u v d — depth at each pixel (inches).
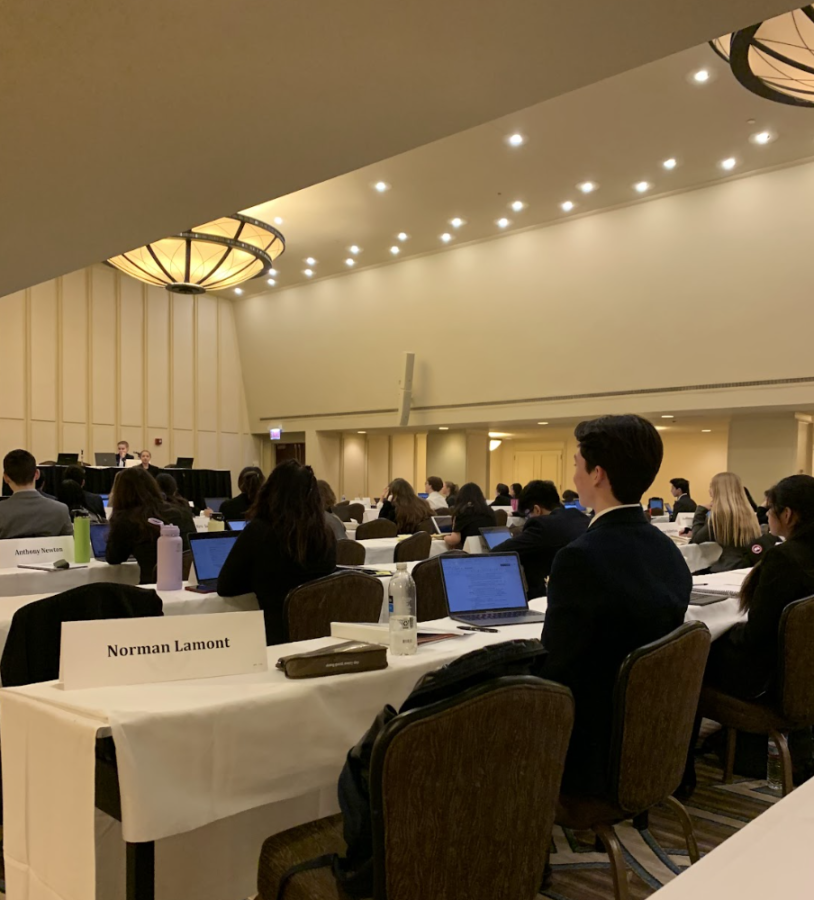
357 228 480.1
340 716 61.5
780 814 36.3
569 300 470.6
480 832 45.2
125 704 53.2
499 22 88.5
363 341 587.5
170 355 621.9
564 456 729.0
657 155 371.2
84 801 49.9
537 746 46.9
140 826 48.2
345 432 678.5
